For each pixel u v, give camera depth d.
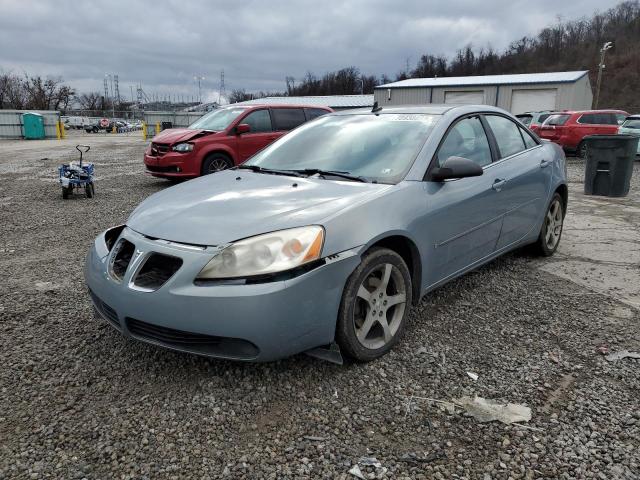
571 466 2.24
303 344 2.72
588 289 4.34
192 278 2.61
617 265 5.02
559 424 2.52
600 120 17.77
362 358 3.01
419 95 40.75
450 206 3.53
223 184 3.54
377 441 2.41
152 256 2.80
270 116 10.77
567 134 17.39
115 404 2.67
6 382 2.88
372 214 3.01
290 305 2.61
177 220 2.94
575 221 7.25
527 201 4.56
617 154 9.30
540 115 19.92
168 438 2.42
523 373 2.98
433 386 2.84
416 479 2.17
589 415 2.59
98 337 3.40
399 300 3.21
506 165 4.30
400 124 3.92
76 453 2.32
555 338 3.43
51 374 2.96
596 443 2.39
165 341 2.76
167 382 2.87
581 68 75.12
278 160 4.05
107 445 2.37
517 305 3.97
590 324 3.65
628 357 3.17
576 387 2.85
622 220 7.32
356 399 2.71
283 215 2.84
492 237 4.14
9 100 72.62
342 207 2.95
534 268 4.89
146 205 3.39
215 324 2.57
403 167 3.47
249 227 2.74
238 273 2.58
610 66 73.19
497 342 3.36
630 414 2.60
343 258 2.79
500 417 2.57
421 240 3.31
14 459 2.28
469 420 2.55
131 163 15.95
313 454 2.32
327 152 3.89
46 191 10.09
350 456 2.31
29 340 3.37
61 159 17.38
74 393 2.77
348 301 2.85
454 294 4.17
